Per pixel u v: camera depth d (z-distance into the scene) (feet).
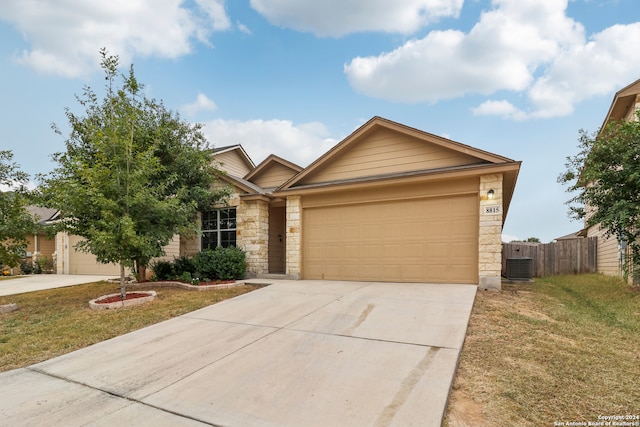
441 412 8.73
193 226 32.32
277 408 9.34
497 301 21.86
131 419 9.09
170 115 33.96
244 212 37.04
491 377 10.98
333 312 19.07
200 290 27.94
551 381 10.74
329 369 11.71
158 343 15.35
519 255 48.24
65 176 25.99
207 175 34.50
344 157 33.78
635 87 30.99
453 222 27.68
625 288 27.94
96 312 21.52
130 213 24.09
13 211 24.31
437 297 21.75
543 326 16.81
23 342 16.22
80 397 10.49
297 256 33.40
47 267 57.26
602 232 41.55
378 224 30.53
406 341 14.10
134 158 24.84
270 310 20.29
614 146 24.40
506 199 34.60
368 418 8.60
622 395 9.92
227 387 10.74
